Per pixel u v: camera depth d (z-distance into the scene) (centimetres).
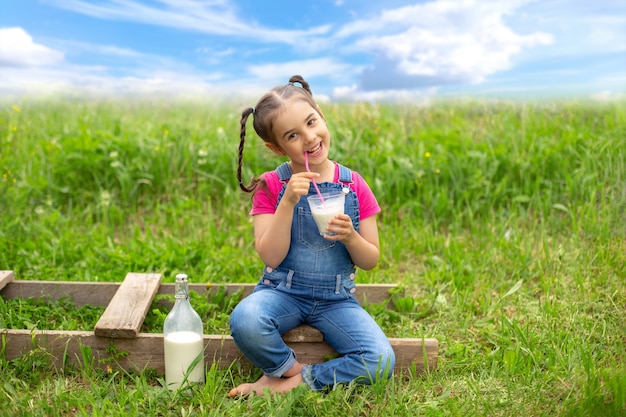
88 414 237
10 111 672
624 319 313
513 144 516
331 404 236
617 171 468
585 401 227
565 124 564
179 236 452
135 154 521
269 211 278
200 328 267
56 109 727
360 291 344
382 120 595
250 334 248
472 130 564
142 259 388
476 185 473
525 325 313
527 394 247
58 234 446
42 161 522
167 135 538
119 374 269
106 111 716
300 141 259
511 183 490
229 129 584
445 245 428
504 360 272
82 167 510
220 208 491
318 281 268
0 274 328
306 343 273
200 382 261
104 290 333
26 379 261
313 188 270
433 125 605
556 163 488
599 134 536
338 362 255
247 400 247
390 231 442
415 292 369
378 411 237
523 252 404
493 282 373
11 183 504
